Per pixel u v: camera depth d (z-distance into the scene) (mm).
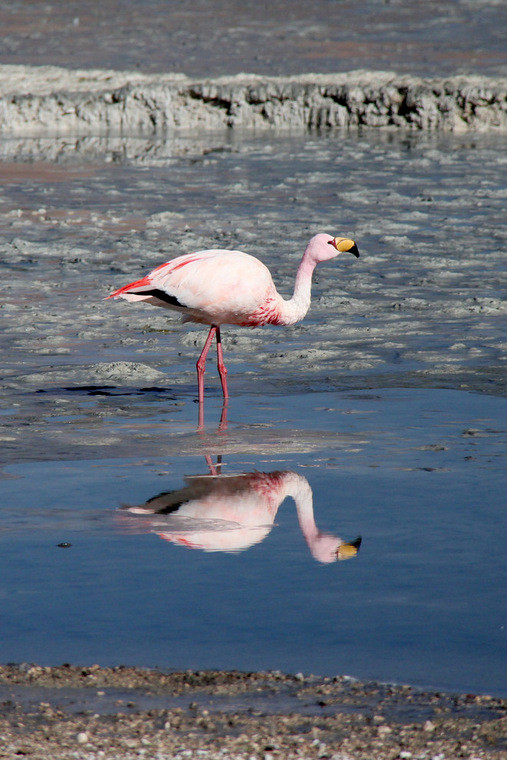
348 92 42812
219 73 49094
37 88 45625
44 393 12195
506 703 5543
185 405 11711
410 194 27703
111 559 7512
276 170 32125
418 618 6570
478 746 5078
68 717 5406
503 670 5926
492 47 60188
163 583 7102
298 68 51000
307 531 8047
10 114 43781
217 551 7668
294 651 6152
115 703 5566
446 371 12977
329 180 30125
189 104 43938
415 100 41906
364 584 7078
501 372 12891
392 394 12055
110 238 22438
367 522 8219
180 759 4941
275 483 9141
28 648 6203
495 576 7195
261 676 5855
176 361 13727
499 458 9781
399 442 10305
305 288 12570
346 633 6371
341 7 83312
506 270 19375
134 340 14789
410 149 36406
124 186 29531
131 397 12047
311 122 43375
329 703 5551
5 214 25312
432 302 16969
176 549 7707
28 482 9188
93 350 14281
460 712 5441
